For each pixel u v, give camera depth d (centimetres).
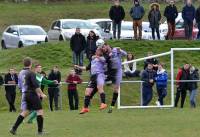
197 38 8000
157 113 4816
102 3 14162
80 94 6481
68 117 4591
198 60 7719
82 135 3575
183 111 4969
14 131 3634
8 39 8931
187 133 3594
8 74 5928
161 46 7850
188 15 7825
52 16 13150
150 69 5662
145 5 13688
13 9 13475
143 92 5666
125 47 7781
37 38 8612
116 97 4809
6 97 5919
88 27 8581
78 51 7012
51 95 5878
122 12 7900
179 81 5566
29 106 3616
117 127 3928
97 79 4438
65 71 7181
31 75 3566
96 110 5281
